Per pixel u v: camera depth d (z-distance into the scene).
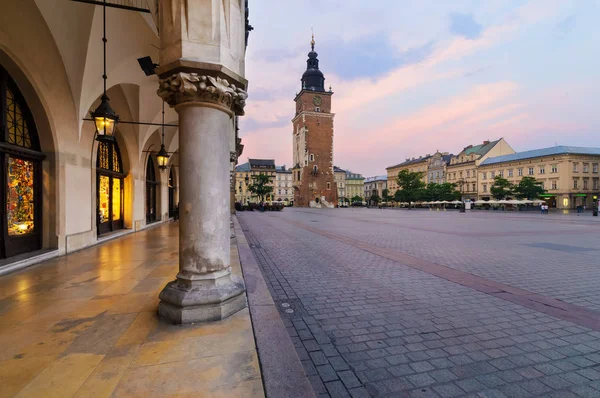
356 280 5.77
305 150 70.56
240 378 2.13
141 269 5.44
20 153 6.13
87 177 7.94
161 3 3.26
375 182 117.88
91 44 6.43
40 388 1.97
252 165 93.19
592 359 2.92
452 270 6.58
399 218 26.27
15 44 5.67
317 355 2.98
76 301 3.71
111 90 8.92
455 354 3.01
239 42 3.62
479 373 2.68
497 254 8.52
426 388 2.46
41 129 6.68
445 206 58.56
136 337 2.73
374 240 11.50
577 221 21.62
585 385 2.50
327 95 72.19
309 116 70.69
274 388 2.04
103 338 2.71
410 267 6.88
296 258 7.91
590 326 3.68
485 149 67.31
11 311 3.36
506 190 50.97
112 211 10.51
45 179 6.76
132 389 1.98
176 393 1.94
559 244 10.43
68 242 7.10
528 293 4.97
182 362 2.32
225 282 3.35
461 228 16.38
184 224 3.26
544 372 2.69
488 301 4.58
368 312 4.13
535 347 3.16
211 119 3.24
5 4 5.20
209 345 2.59
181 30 3.12
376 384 2.51
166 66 3.12
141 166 12.36
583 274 6.25
